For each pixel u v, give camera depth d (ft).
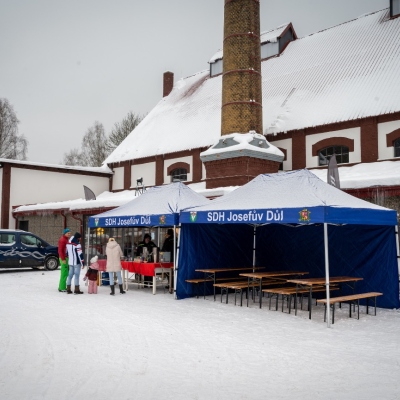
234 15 77.15
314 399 16.39
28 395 16.46
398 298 36.19
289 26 104.58
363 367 20.18
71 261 42.73
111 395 16.57
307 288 35.99
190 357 21.54
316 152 74.28
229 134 75.25
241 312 33.91
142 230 69.15
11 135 161.89
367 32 88.69
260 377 18.75
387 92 69.72
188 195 45.37
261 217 32.94
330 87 80.33
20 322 29.17
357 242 38.70
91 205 77.66
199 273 42.22
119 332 26.58
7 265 62.85
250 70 75.87
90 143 192.95
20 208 94.07
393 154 65.41
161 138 102.78
